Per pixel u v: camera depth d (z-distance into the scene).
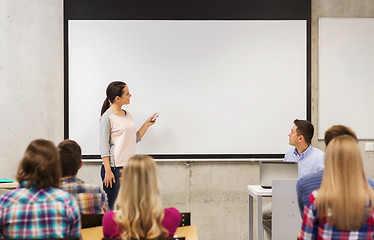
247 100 5.14
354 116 5.16
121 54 5.09
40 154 2.18
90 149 5.09
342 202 2.03
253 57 5.13
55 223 2.15
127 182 2.13
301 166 4.13
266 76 5.14
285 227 3.68
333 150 2.11
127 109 5.09
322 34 5.16
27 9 5.06
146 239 2.11
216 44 5.12
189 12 5.11
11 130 5.06
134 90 5.10
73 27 5.06
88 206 2.82
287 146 5.14
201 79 5.12
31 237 2.13
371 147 5.17
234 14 5.12
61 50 5.10
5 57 5.04
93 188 2.85
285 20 5.13
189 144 5.12
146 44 5.10
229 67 5.12
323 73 5.16
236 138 5.13
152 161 2.19
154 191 2.14
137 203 2.10
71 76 5.07
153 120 4.95
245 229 5.19
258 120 5.14
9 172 5.05
